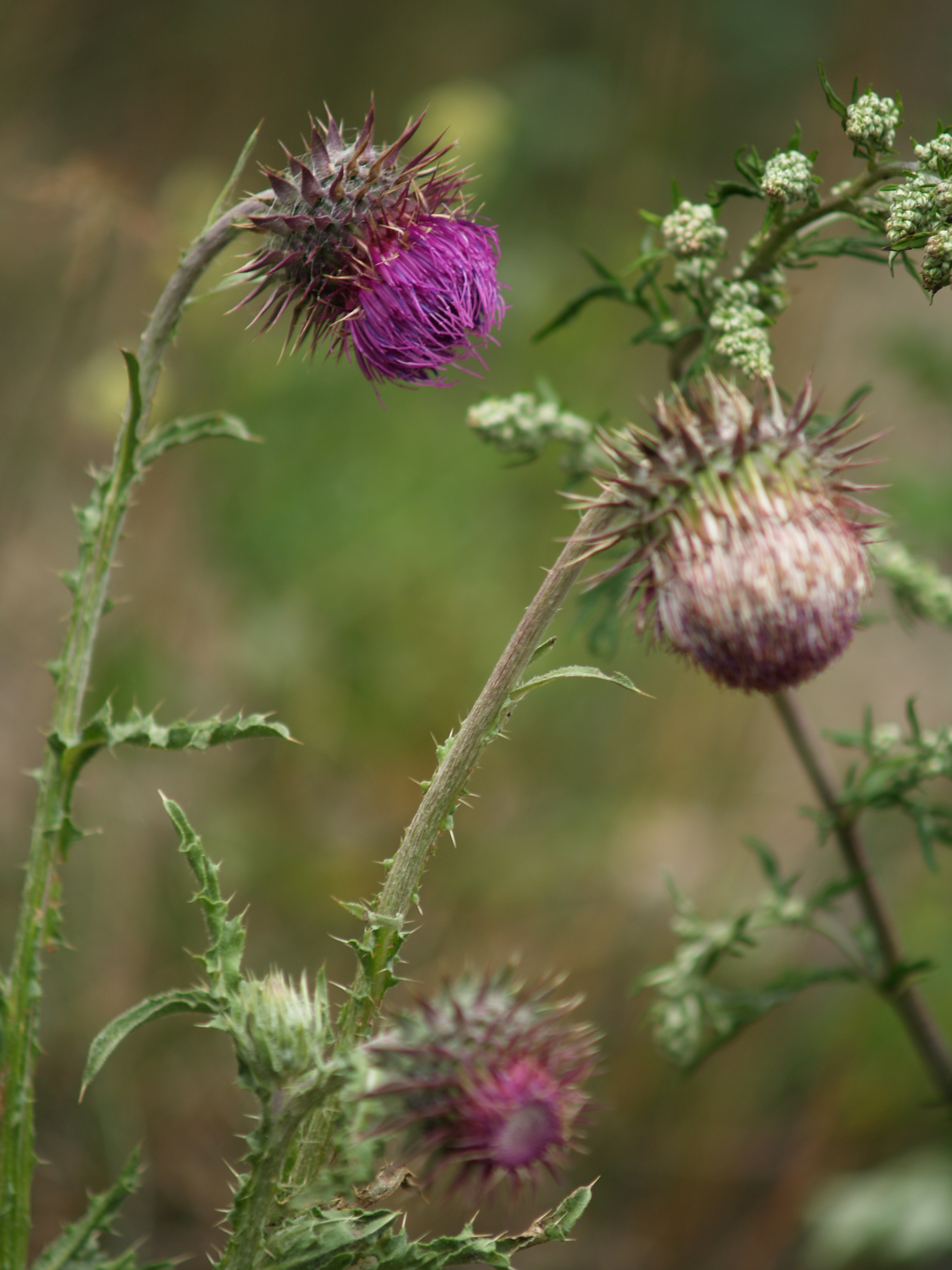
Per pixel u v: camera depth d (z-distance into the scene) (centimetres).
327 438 962
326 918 799
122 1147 702
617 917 796
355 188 428
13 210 1059
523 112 1152
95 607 430
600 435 394
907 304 1070
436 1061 309
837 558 371
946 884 790
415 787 864
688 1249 705
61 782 409
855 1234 643
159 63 1226
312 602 902
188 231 816
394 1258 338
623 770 862
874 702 996
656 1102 738
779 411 387
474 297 425
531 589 939
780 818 880
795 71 1157
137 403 420
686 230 425
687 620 371
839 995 760
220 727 382
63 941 412
